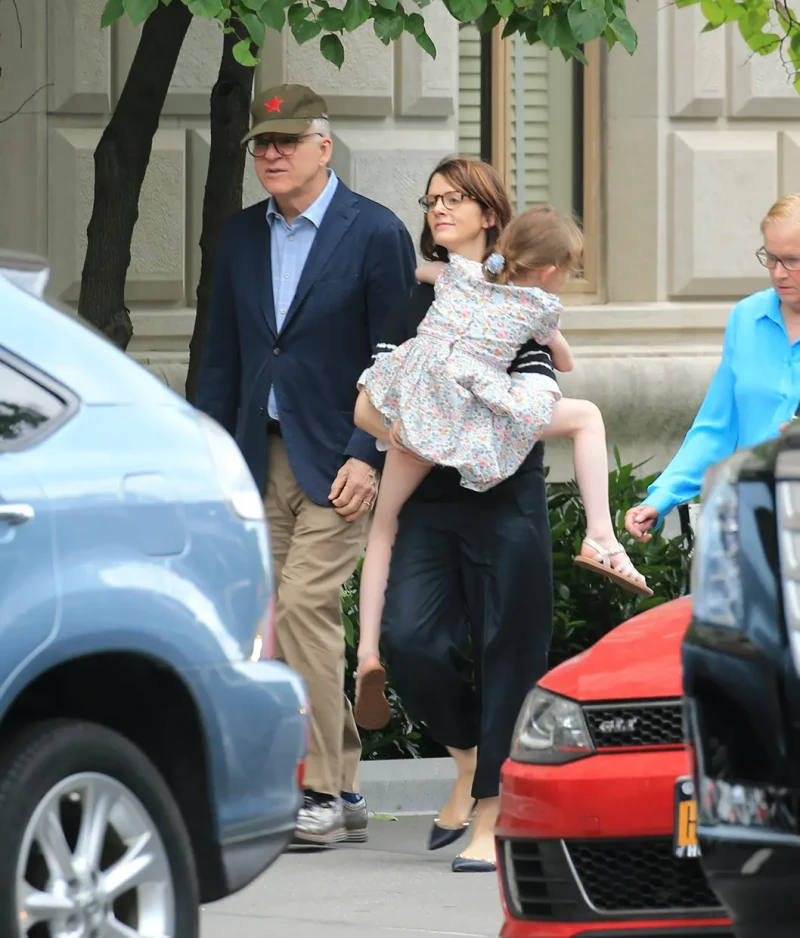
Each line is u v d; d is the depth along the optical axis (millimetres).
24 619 15266
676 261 43031
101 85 39156
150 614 16172
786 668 13305
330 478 26938
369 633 24484
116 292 33656
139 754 16203
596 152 43125
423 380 23594
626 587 24188
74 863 15555
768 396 23016
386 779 30562
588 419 24172
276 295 27234
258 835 17219
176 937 16172
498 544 24062
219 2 24969
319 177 27141
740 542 13734
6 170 38938
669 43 42781
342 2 38375
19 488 15477
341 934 21719
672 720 17109
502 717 24281
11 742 15469
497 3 27031
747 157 43094
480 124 42938
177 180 39438
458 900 23500
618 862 17016
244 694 16969
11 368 16094
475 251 24484
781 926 13352
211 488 17047
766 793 13359
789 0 42250
